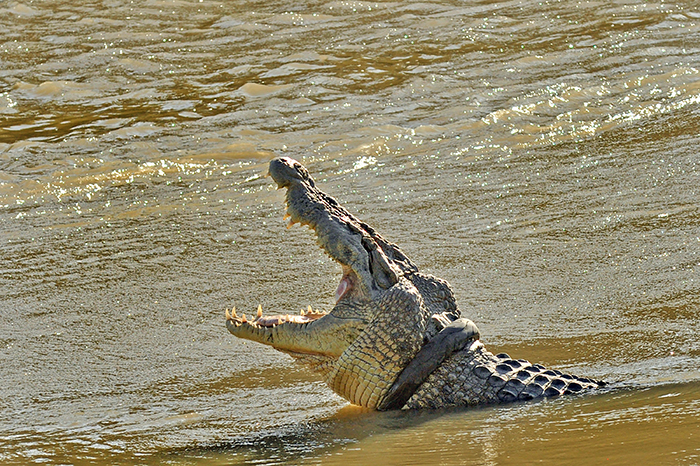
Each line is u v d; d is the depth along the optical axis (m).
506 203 34.03
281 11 60.09
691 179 35.03
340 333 19.05
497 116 43.03
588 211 32.91
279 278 28.77
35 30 57.31
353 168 38.22
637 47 51.47
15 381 22.58
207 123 43.22
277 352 24.00
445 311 19.91
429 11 59.69
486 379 18.86
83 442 18.72
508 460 13.91
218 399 21.09
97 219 34.00
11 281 28.92
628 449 13.73
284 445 17.25
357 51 52.81
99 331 25.47
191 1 62.19
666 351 21.98
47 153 40.19
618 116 42.59
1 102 46.84
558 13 58.62
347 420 18.67
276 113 44.28
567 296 26.45
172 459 17.22
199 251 31.00
